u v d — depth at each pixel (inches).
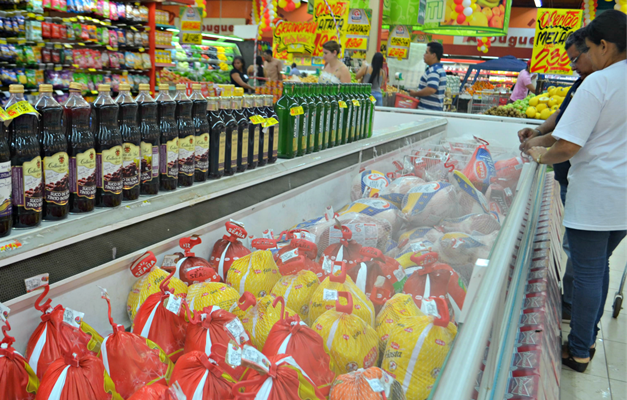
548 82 380.5
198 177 58.6
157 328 42.1
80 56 242.8
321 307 48.3
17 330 38.0
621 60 85.9
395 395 38.3
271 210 71.9
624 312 139.6
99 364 34.9
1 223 36.8
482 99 404.8
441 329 43.0
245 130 65.1
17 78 215.3
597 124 86.9
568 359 107.4
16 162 38.0
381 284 53.8
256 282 52.7
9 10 213.6
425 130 135.6
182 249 54.4
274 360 35.5
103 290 38.4
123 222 45.5
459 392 24.2
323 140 89.2
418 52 332.2
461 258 51.0
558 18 267.7
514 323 54.7
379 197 83.8
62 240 39.6
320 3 257.4
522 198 62.4
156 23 283.9
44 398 32.6
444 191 75.7
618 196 87.7
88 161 43.5
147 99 50.5
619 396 98.5
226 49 438.3
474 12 228.2
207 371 35.3
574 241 95.7
